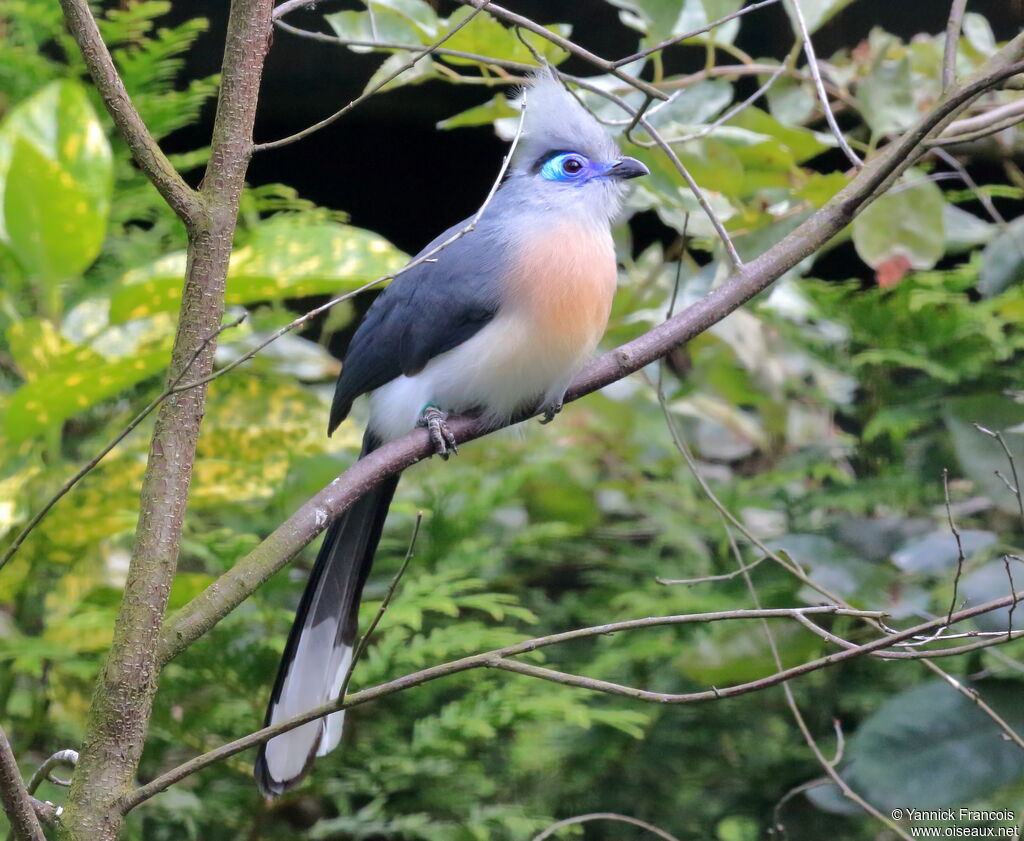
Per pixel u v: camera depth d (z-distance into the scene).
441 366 7.20
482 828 7.84
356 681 7.82
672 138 7.80
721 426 10.57
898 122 8.01
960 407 7.88
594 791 8.98
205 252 4.42
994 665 7.44
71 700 7.92
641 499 10.18
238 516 9.30
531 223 7.13
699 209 7.98
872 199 5.88
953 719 7.12
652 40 8.01
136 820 7.84
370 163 12.26
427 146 12.12
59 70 9.16
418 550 8.98
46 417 7.10
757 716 8.91
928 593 7.81
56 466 7.83
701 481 6.17
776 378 9.66
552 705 7.87
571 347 7.04
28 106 7.73
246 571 4.53
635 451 10.45
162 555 4.29
